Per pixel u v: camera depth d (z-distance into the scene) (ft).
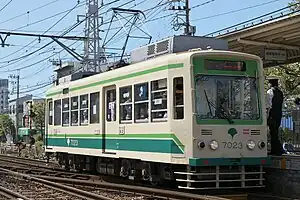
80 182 56.80
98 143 57.88
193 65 43.73
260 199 44.42
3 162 103.35
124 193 48.32
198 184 45.37
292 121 57.41
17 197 46.21
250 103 45.78
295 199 41.81
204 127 43.39
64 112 69.00
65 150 68.18
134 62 55.83
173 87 44.93
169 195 44.09
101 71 66.18
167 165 47.06
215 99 44.27
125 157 52.08
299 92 93.86
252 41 61.16
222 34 62.18
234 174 44.34
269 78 50.65
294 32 57.11
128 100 51.88
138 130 49.75
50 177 63.21
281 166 45.98
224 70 44.98
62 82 72.59
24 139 225.56
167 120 45.32
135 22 72.28
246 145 44.80
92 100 60.08
